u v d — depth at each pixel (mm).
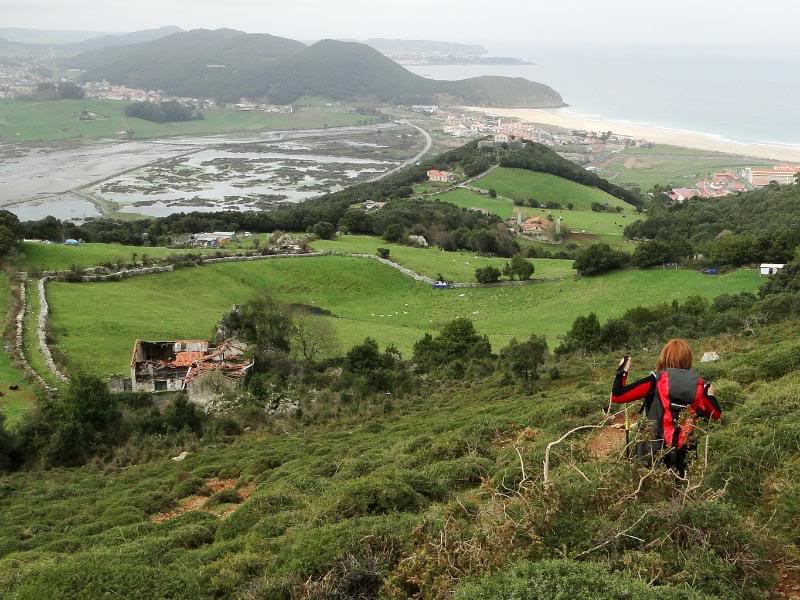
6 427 41812
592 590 6406
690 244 92375
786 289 58531
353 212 133500
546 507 8086
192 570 11227
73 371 54812
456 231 125750
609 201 174125
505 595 6551
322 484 18359
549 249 124188
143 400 49594
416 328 79312
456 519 9461
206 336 68375
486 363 52375
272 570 10430
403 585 8320
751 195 134000
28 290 73000
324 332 63812
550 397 30875
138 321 69875
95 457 37812
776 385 17547
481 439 19281
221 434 40344
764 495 9266
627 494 8133
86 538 19188
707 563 6965
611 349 51156
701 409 8172
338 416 42000
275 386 49750
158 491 25234
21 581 10875
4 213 90375
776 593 7043
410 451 20844
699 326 49188
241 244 113125
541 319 78125
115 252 94000
